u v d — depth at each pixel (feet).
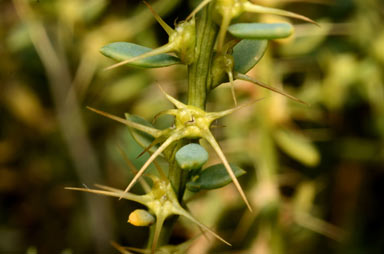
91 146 0.92
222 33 0.43
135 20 0.84
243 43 0.47
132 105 0.92
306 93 0.85
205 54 0.46
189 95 0.46
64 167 0.95
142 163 0.83
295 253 0.85
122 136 0.89
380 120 0.88
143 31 0.86
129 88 0.87
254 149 0.73
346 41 0.89
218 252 0.81
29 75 0.96
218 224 0.80
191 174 0.48
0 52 0.93
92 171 0.92
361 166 0.89
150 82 0.88
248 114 0.74
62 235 0.93
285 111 0.72
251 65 0.47
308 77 0.88
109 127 0.93
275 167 0.72
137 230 0.90
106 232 0.91
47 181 0.96
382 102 0.87
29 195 0.96
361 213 0.90
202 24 0.45
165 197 0.47
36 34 0.83
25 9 0.81
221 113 0.45
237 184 0.45
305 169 0.88
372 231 0.88
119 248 0.51
